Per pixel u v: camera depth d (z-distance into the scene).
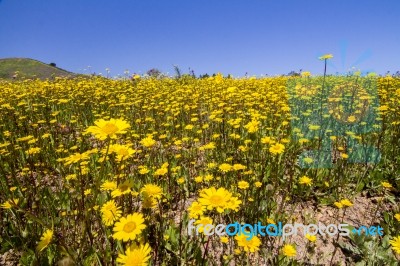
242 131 6.18
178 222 3.66
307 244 3.12
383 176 4.66
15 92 10.30
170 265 2.92
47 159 5.23
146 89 11.05
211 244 3.22
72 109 8.91
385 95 7.48
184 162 5.29
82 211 2.42
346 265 3.22
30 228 3.20
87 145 5.83
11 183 4.32
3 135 6.22
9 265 3.02
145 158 5.22
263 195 3.81
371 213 4.09
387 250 3.22
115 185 2.78
